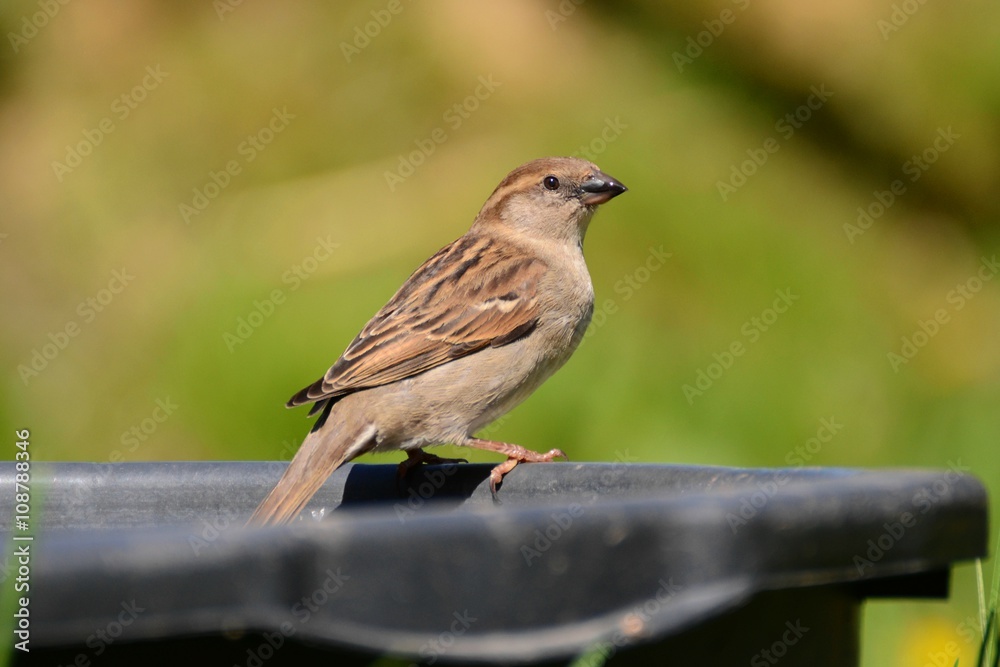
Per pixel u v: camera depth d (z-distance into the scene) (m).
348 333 12.66
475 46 16.06
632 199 14.16
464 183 14.57
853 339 13.07
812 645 4.25
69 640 3.06
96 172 15.28
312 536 3.32
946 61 15.80
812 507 3.82
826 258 13.87
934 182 15.05
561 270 8.69
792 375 12.53
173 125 15.74
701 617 3.61
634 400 12.02
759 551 3.69
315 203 14.48
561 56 15.95
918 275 14.07
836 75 15.62
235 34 16.69
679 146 14.87
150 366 12.65
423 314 8.10
